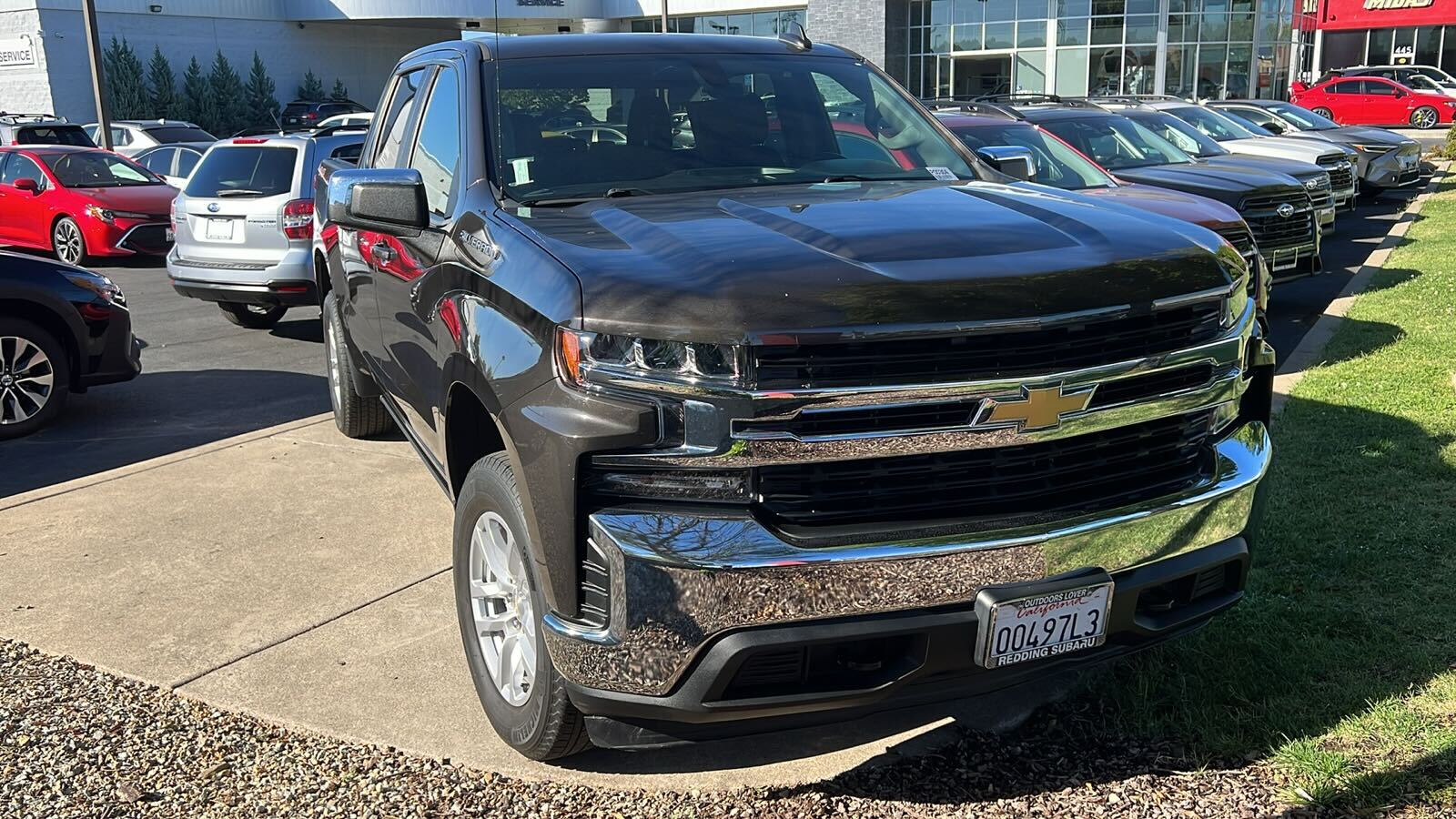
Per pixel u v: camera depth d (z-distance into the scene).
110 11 38.78
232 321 11.21
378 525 5.19
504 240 3.25
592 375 2.69
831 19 38.00
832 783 3.15
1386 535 4.45
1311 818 2.88
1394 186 18.83
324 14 43.16
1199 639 3.71
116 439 7.05
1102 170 8.73
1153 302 2.85
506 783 3.20
